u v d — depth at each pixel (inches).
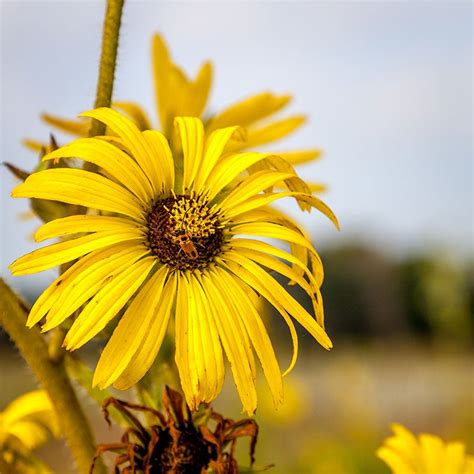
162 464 12.8
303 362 104.7
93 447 13.0
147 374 13.2
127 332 11.7
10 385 75.4
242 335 12.0
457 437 52.9
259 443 46.8
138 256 12.2
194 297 12.2
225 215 12.9
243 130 13.6
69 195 11.9
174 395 12.9
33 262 11.6
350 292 121.8
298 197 12.6
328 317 122.3
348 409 51.3
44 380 12.9
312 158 17.4
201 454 12.8
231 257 12.6
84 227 11.9
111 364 11.5
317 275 12.5
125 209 12.3
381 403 77.8
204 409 13.0
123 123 12.5
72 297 11.6
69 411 12.9
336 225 12.5
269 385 11.8
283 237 12.5
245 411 11.7
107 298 11.7
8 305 12.9
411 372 98.5
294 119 17.4
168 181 12.9
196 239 12.5
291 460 46.6
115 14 13.2
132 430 12.9
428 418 70.2
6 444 15.0
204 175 13.0
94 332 11.5
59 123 16.3
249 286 12.5
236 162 13.0
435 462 15.0
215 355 11.8
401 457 15.1
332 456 46.0
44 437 15.4
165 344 13.2
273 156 12.9
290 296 12.3
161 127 17.3
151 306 12.0
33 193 11.7
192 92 17.2
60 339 12.7
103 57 13.2
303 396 49.5
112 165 12.3
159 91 17.2
